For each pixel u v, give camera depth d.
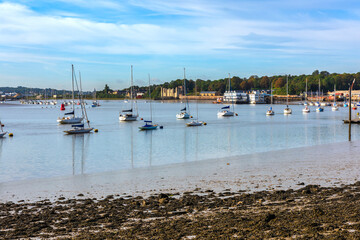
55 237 19.53
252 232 18.45
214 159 46.72
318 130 97.19
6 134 95.19
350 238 16.75
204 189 30.22
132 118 143.00
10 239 19.47
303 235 17.58
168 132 97.56
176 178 35.38
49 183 35.19
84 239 18.91
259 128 107.06
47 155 60.78
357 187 28.62
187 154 59.22
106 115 185.75
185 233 19.02
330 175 34.06
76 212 24.19
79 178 37.22
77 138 85.62
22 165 51.53
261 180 32.91
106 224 21.55
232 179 33.78
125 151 63.81
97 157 57.69
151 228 20.19
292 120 140.25
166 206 24.89
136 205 25.55
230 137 84.25
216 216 21.89
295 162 41.72
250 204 24.56
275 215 21.12
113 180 35.59
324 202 24.09
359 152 48.44
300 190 28.23
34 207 26.23
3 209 25.81
